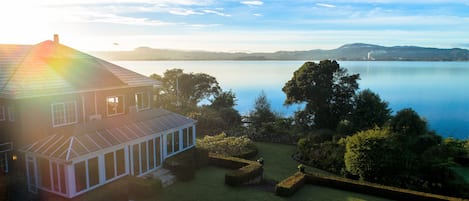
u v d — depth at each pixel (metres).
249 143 36.19
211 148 32.62
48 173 18.66
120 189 19.56
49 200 18.22
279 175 28.16
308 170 30.31
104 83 23.52
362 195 22.73
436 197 20.86
